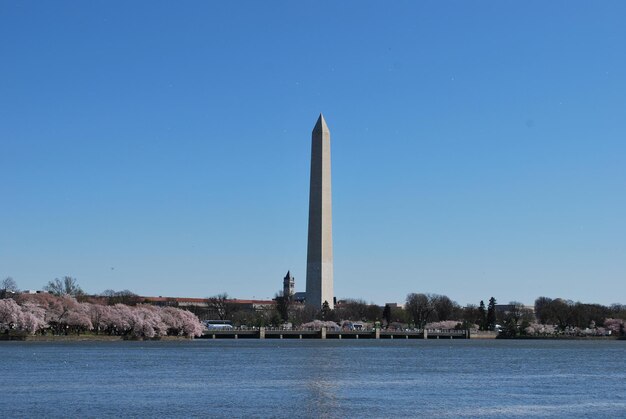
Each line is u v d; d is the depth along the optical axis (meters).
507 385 110.31
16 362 140.62
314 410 82.88
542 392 101.75
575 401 92.44
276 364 147.12
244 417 77.94
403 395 96.50
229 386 104.06
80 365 135.38
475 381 116.19
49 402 86.25
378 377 120.81
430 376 124.06
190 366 138.50
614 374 132.12
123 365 137.50
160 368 132.62
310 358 168.75
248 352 193.50
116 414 78.50
